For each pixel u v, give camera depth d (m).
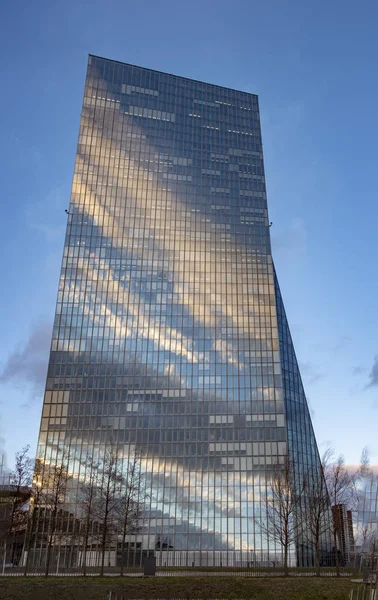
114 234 150.38
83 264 145.75
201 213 157.88
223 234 155.62
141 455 124.69
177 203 157.88
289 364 159.50
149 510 122.12
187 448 128.75
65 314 140.25
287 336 164.12
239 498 123.62
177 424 131.38
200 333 141.62
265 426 131.38
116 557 116.44
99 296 143.00
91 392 133.62
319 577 63.22
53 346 137.12
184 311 143.75
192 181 162.50
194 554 118.38
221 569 91.88
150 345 139.38
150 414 132.12
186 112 174.75
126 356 137.62
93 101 167.50
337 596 53.00
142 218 153.62
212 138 172.00
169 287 146.25
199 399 134.12
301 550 119.31
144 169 161.00
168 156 165.00
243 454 128.12
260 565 116.75
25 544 112.44
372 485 118.94
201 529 120.88
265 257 153.62
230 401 134.12
